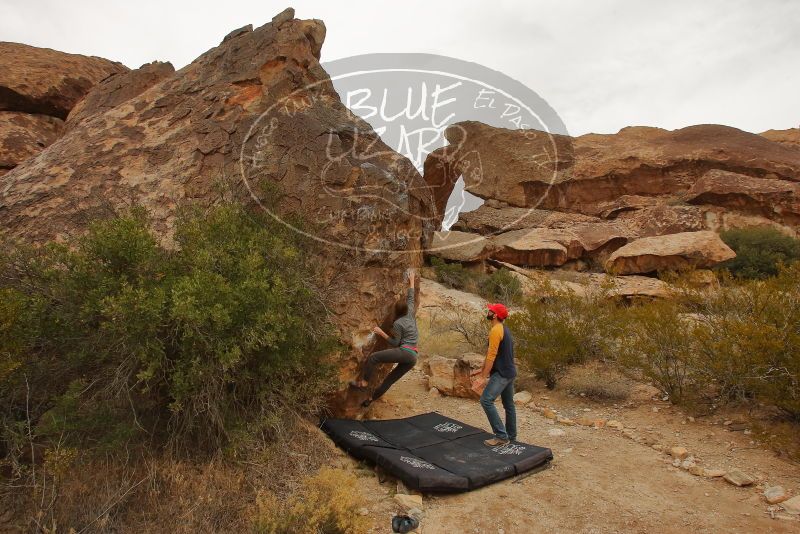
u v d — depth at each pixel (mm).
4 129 10305
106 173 5543
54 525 2688
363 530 3406
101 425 3574
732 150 29156
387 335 5984
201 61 6738
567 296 8109
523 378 7555
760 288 6109
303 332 4387
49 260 3812
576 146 33188
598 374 7219
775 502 3822
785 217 23750
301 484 3805
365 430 5027
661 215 24359
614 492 4082
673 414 5793
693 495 4004
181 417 3898
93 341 3654
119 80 7703
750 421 5258
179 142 5707
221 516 3227
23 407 3703
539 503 3928
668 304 6809
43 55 11750
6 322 3312
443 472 4152
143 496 3279
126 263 3771
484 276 18641
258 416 4148
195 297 3600
